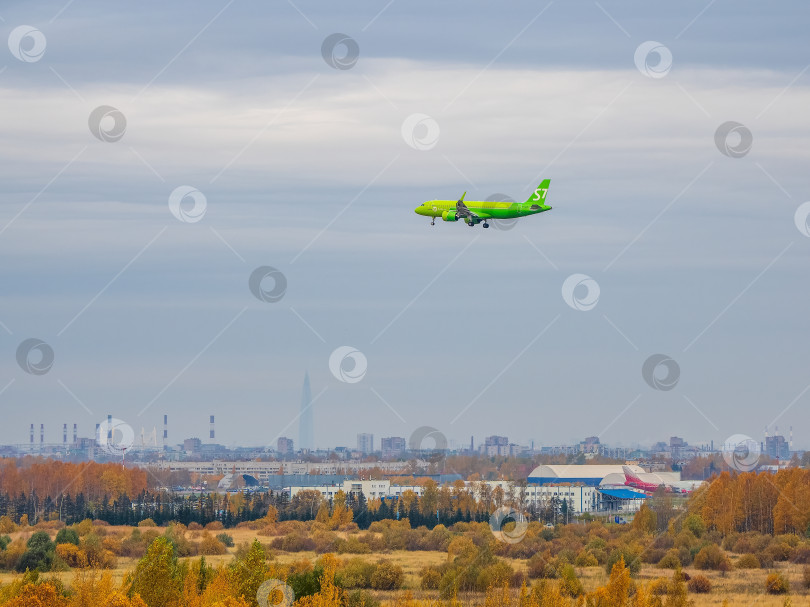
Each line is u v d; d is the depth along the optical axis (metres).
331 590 107.31
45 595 100.25
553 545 163.38
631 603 118.31
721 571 153.62
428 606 117.50
